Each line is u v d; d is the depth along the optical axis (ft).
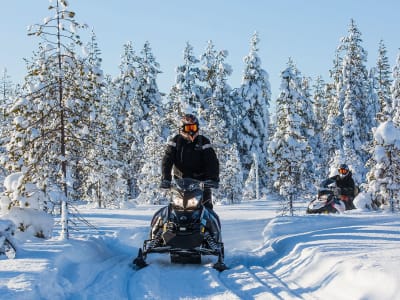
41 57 29.86
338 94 158.51
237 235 36.35
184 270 22.80
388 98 167.32
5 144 31.65
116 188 104.12
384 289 14.99
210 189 26.84
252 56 159.84
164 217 24.68
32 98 30.09
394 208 53.57
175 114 115.85
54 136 30.37
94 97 30.63
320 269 19.40
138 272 22.36
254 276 20.72
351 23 153.38
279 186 65.46
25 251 23.34
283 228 35.86
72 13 29.40
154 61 164.86
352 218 39.14
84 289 18.84
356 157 114.11
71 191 30.58
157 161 114.62
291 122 67.67
